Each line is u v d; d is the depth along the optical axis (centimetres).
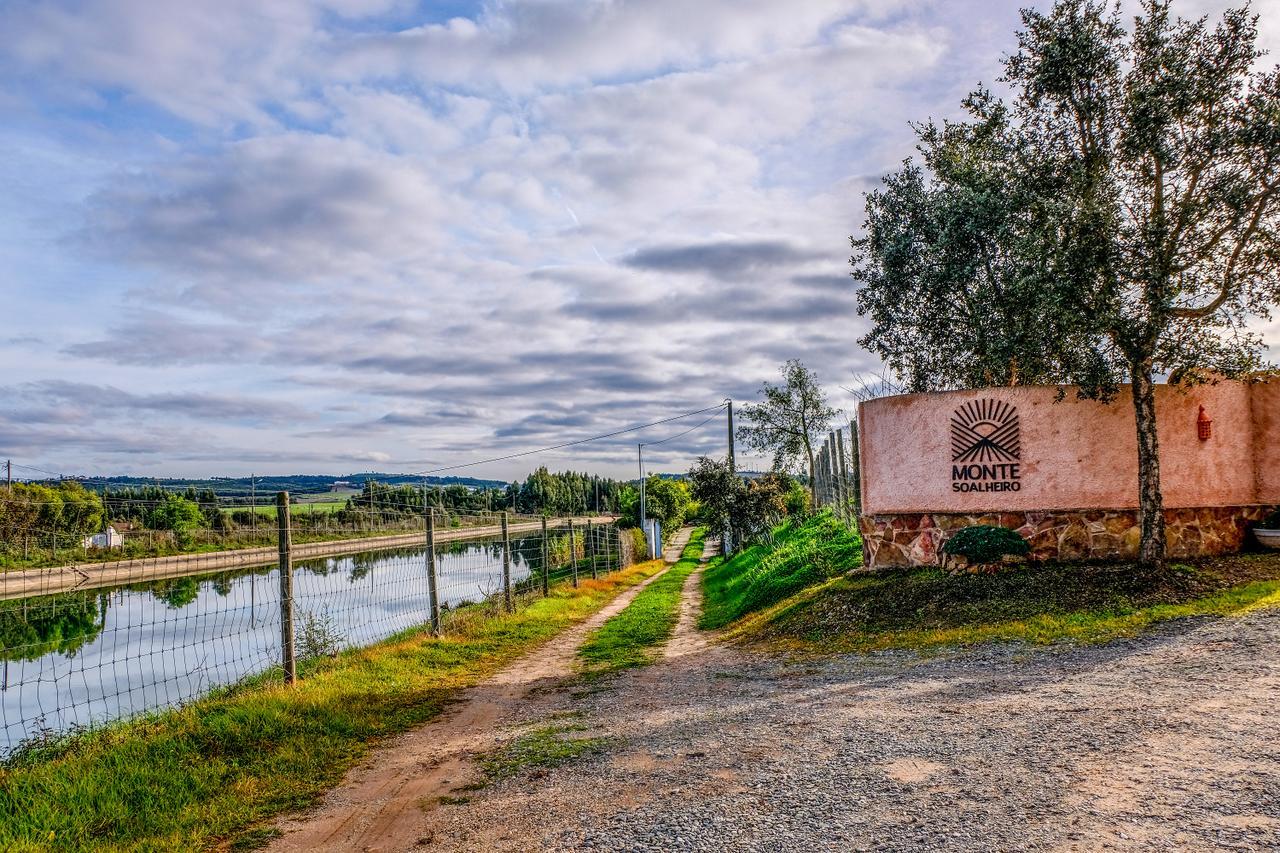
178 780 655
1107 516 1377
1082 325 1154
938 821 448
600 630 1655
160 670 1399
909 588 1282
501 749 738
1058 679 755
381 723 874
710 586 2800
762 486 3300
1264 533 1373
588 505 10862
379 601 2067
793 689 870
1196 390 1404
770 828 468
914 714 684
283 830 571
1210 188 1101
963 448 1457
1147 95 1123
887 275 1659
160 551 1838
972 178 1409
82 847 531
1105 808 440
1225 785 453
